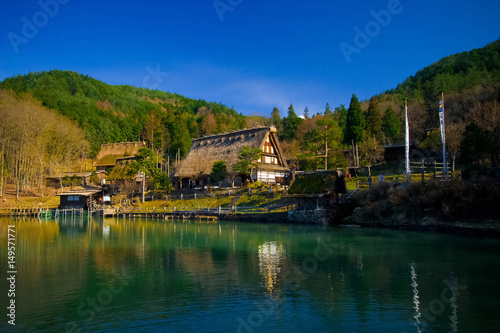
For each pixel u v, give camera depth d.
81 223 51.19
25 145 81.94
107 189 79.50
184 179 73.62
